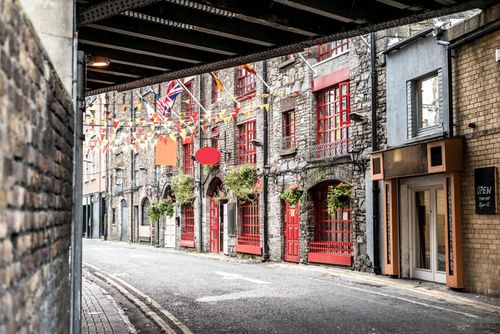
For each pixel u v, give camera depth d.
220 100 24.61
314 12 8.78
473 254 11.36
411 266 13.77
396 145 14.08
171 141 21.41
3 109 2.18
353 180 15.84
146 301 11.10
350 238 16.36
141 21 9.41
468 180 11.55
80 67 6.33
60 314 4.29
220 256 23.19
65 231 4.68
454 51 12.12
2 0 2.17
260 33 9.88
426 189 13.35
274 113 20.31
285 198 18.59
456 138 11.66
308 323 8.52
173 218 29.89
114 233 39.75
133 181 35.41
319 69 17.88
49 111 3.48
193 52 10.84
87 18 8.02
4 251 2.17
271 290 12.13
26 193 2.67
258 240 21.36
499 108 10.82
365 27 9.59
